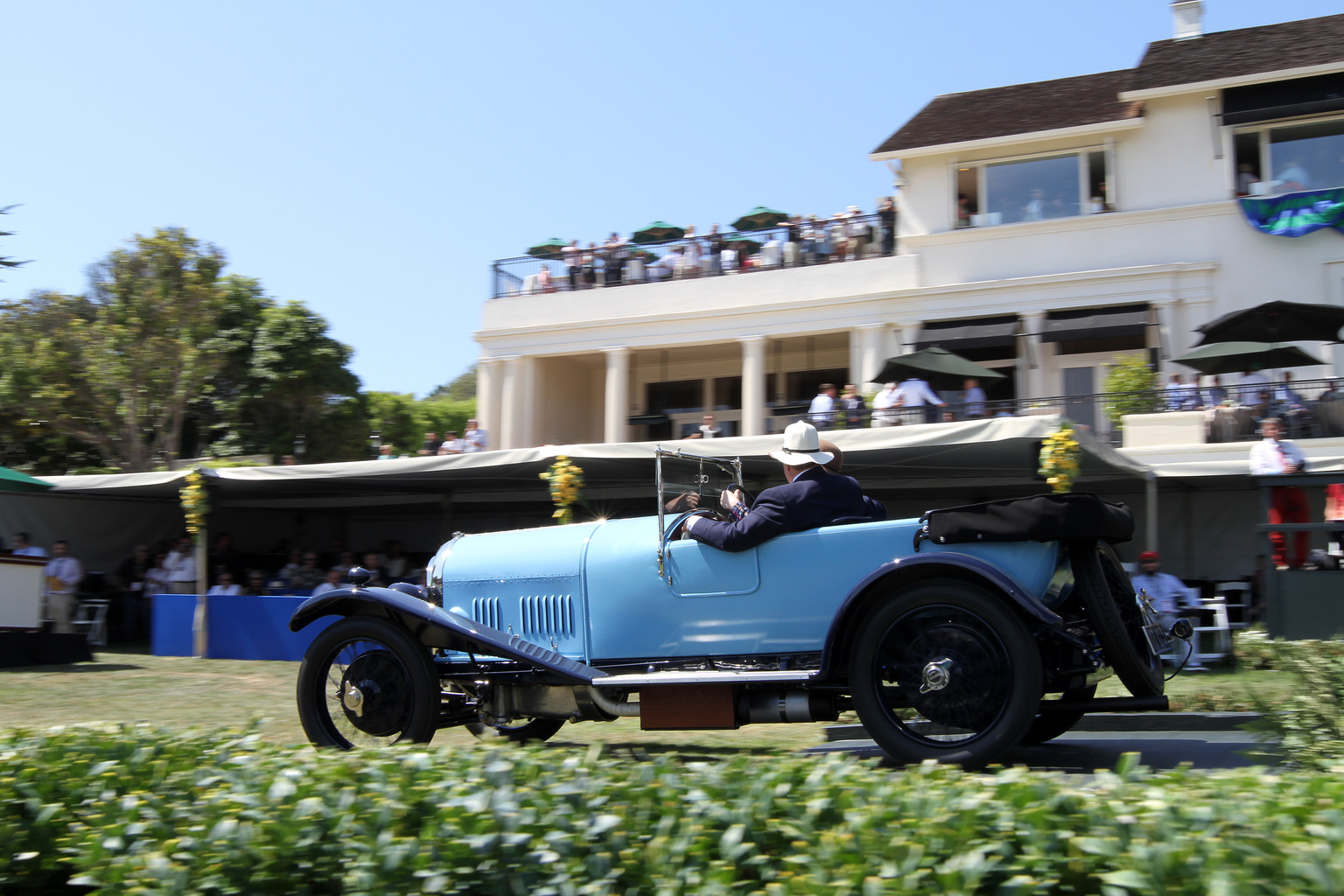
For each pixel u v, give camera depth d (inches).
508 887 98.9
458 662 222.7
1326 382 561.6
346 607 218.5
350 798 109.5
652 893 97.8
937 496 665.6
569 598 216.7
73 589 603.2
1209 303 682.8
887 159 775.1
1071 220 720.3
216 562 649.0
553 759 122.0
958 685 179.8
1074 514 176.1
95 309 970.7
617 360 836.0
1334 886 79.8
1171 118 717.3
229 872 104.3
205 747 142.9
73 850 116.7
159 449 966.4
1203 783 102.9
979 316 729.0
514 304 869.2
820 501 199.2
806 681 187.9
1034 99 811.4
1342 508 338.3
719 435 809.5
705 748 239.6
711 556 203.5
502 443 865.5
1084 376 721.0
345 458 1063.0
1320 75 677.9
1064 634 173.3
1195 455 560.7
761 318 791.1
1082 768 197.8
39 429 984.3
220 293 980.6
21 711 309.6
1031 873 90.7
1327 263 665.6
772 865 99.2
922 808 100.0
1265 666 325.7
